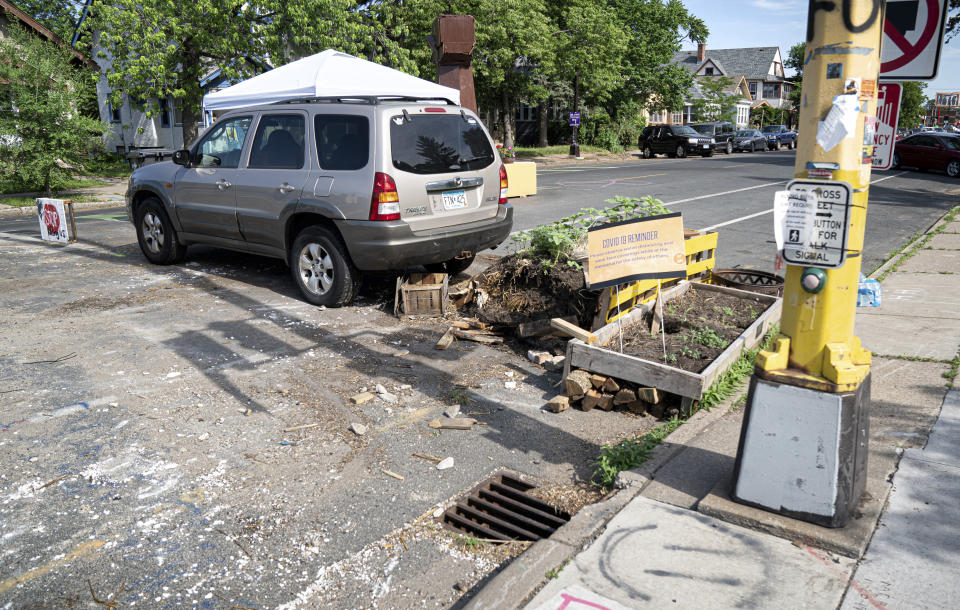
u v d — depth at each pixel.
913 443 3.81
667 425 4.21
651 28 44.59
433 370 5.29
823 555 2.85
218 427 4.31
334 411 4.55
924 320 6.23
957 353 5.27
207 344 5.81
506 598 2.64
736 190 18.17
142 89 20.00
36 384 4.94
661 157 38.72
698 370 4.51
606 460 3.68
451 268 8.04
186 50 20.48
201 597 2.81
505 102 33.88
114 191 18.17
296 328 6.26
